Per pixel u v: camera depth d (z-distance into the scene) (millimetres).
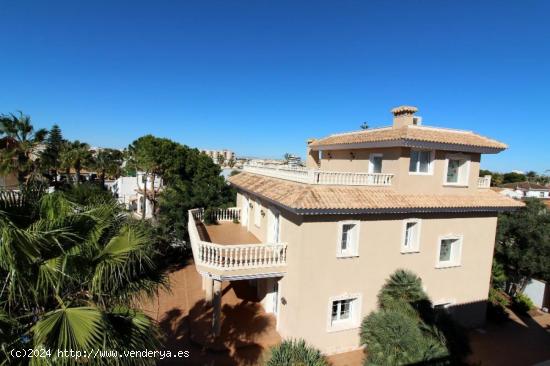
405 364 11570
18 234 5992
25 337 6434
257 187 19422
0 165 30828
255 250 14906
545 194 72812
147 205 44656
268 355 12289
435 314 14555
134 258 7859
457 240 17609
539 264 21562
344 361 14562
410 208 15359
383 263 15789
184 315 17547
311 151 27344
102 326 6281
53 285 6648
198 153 42094
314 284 14398
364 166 19750
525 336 17938
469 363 13289
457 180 18234
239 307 18141
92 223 7668
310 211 13570
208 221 25156
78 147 54031
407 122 18469
